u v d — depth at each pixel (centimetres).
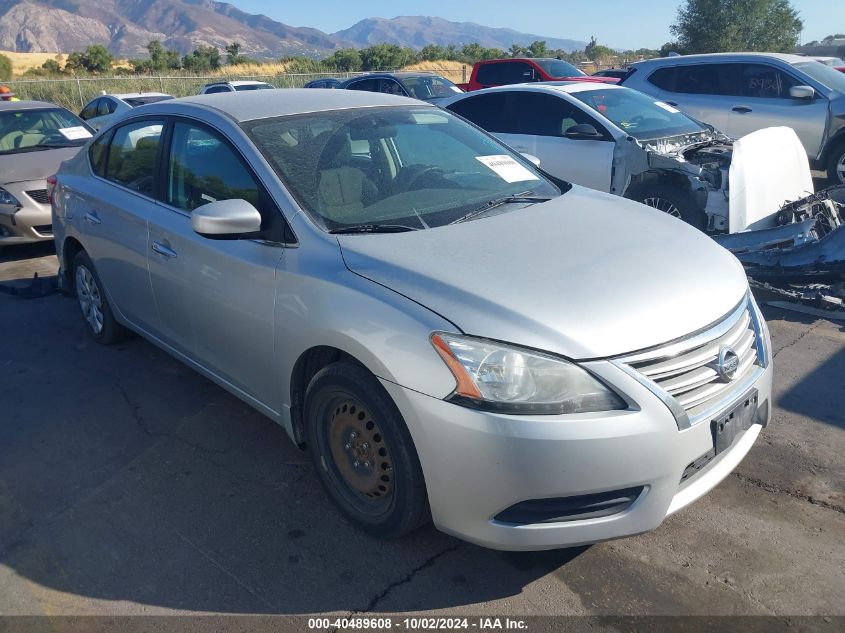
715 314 262
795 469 331
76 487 340
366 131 365
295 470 347
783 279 514
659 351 243
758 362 286
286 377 307
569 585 265
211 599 265
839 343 463
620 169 650
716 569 270
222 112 362
